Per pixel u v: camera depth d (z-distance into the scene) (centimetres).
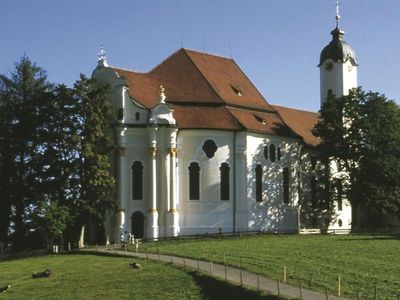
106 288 6475
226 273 6531
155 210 10544
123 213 10462
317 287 5797
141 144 10706
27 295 6444
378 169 11594
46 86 11019
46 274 7175
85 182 9688
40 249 10100
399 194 11769
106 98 10238
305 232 11512
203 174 10919
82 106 9850
